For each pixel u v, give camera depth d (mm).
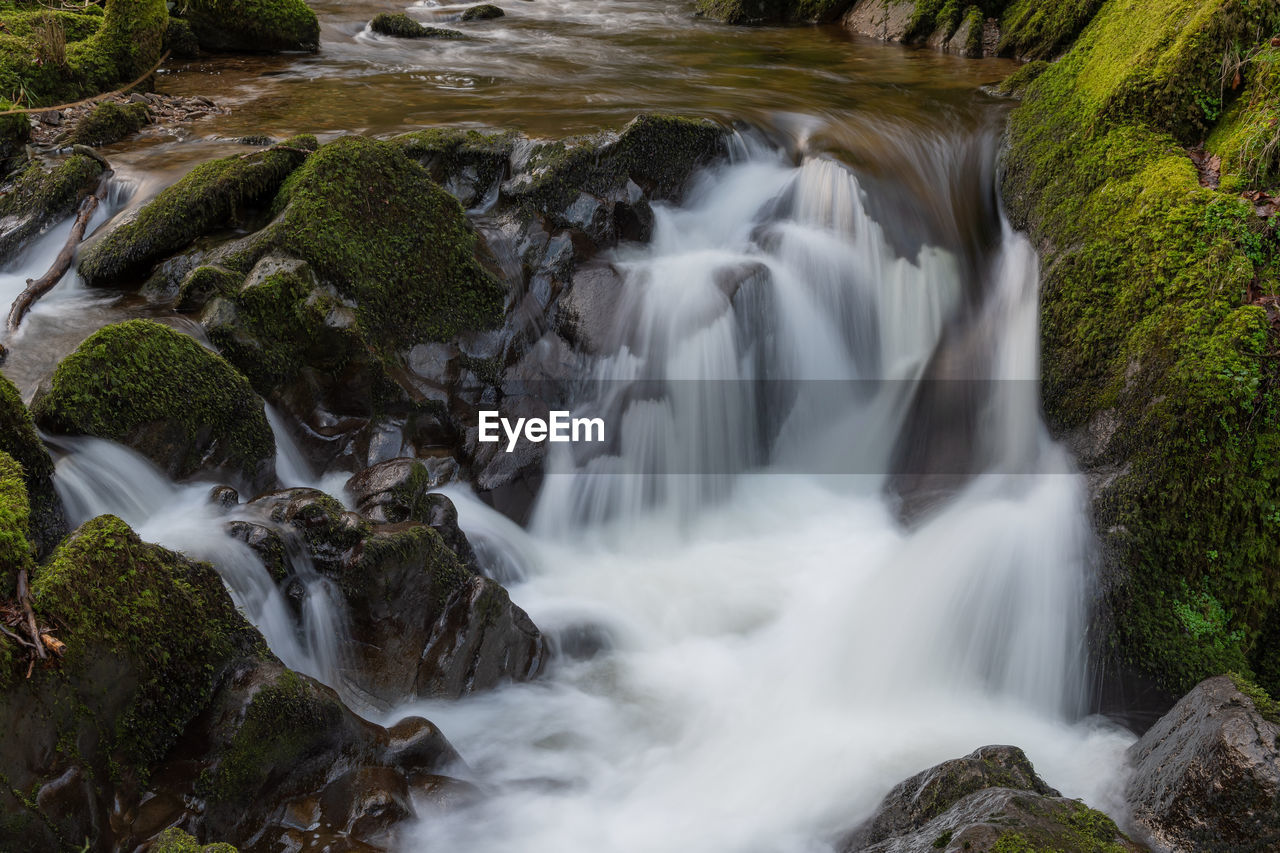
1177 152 7152
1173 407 6055
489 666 5559
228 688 4316
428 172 7766
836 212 8641
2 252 7309
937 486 7512
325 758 4488
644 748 5449
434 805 4594
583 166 8117
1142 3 8609
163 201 6914
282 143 7480
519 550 6801
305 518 5227
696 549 7305
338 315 6359
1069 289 7203
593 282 7730
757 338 7980
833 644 6293
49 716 3662
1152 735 4941
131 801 3979
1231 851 4148
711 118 9320
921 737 5602
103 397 5207
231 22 11773
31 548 3924
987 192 9133
